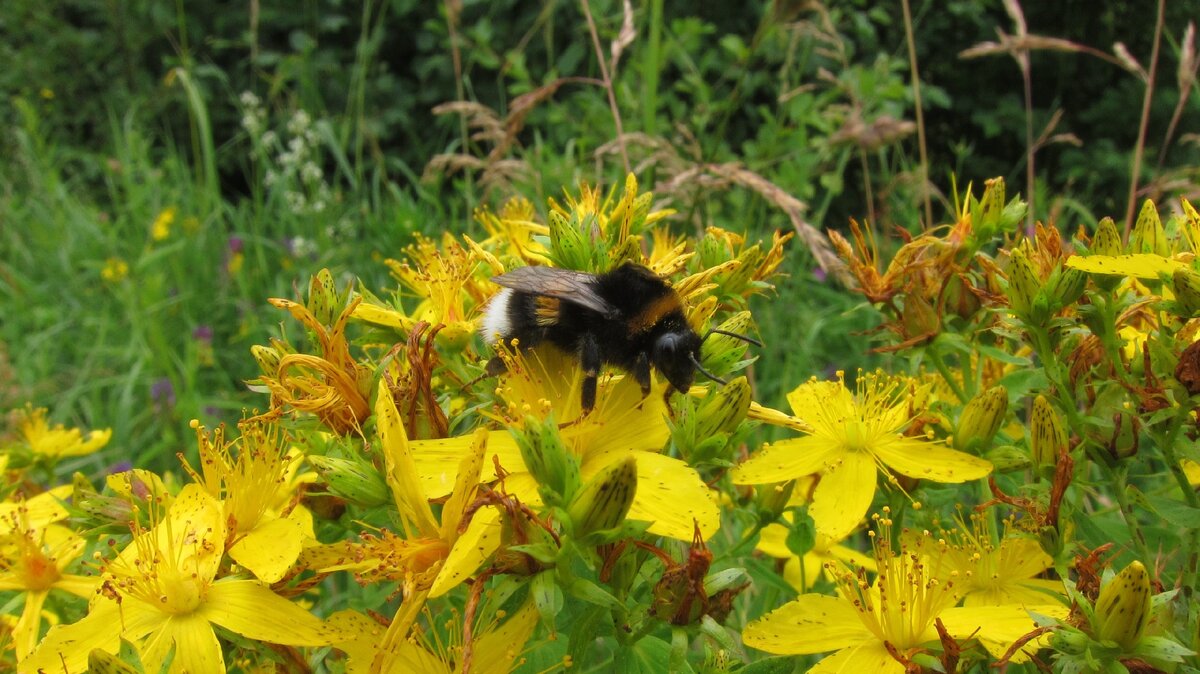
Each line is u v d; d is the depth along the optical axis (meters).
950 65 0.46
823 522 0.14
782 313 0.28
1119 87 0.46
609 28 0.35
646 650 0.13
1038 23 0.46
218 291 0.35
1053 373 0.14
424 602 0.13
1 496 0.17
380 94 0.48
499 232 0.18
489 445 0.13
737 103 0.33
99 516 0.14
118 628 0.13
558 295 0.14
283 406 0.14
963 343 0.15
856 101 0.30
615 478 0.12
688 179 0.22
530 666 0.14
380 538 0.13
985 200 0.16
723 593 0.13
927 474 0.14
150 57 0.55
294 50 0.52
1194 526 0.14
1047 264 0.15
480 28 0.36
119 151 0.45
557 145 0.39
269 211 0.41
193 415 0.26
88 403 0.29
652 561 0.14
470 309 0.15
